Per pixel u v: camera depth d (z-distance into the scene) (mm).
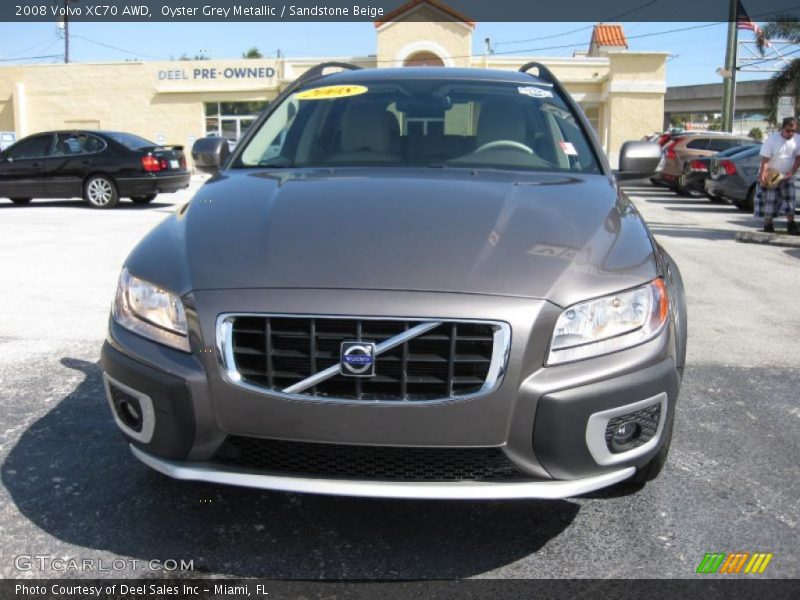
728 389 4262
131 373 2432
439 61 27812
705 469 3266
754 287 7008
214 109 29812
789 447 3498
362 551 2611
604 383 2324
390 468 2340
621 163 3883
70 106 30141
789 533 2762
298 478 2332
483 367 2279
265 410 2283
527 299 2297
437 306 2254
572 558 2596
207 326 2324
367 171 3322
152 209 13586
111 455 3287
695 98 52750
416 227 2572
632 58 25906
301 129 3805
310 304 2268
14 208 13664
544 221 2674
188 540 2654
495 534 2738
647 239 2777
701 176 16469
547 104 3920
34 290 6332
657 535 2742
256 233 2604
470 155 3568
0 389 4059
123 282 2605
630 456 2428
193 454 2387
